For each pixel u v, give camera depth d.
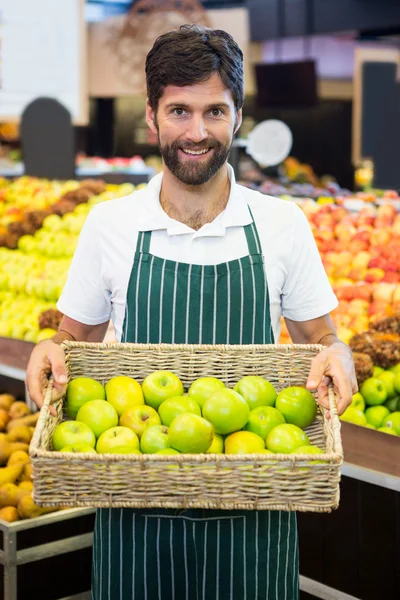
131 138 11.22
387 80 9.63
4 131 9.85
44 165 5.90
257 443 1.62
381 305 3.45
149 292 1.90
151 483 1.42
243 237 1.92
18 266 4.15
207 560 1.76
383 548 2.59
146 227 1.91
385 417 2.82
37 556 2.62
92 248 1.98
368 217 4.00
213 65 1.70
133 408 1.67
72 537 2.69
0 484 2.77
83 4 8.23
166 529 1.76
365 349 2.97
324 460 1.40
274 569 1.80
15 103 8.23
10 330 3.80
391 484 2.25
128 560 1.79
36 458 1.41
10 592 2.59
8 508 2.65
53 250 4.13
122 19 10.17
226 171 1.95
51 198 4.77
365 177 9.60
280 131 6.84
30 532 2.64
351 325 3.40
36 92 8.25
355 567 2.66
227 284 1.89
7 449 2.94
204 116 1.75
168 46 1.72
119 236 1.94
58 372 1.67
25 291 4.00
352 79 9.89
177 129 1.75
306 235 1.97
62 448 1.58
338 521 2.68
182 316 1.90
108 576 1.81
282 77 9.26
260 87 9.43
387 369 2.97
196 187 1.88
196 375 1.81
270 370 1.81
